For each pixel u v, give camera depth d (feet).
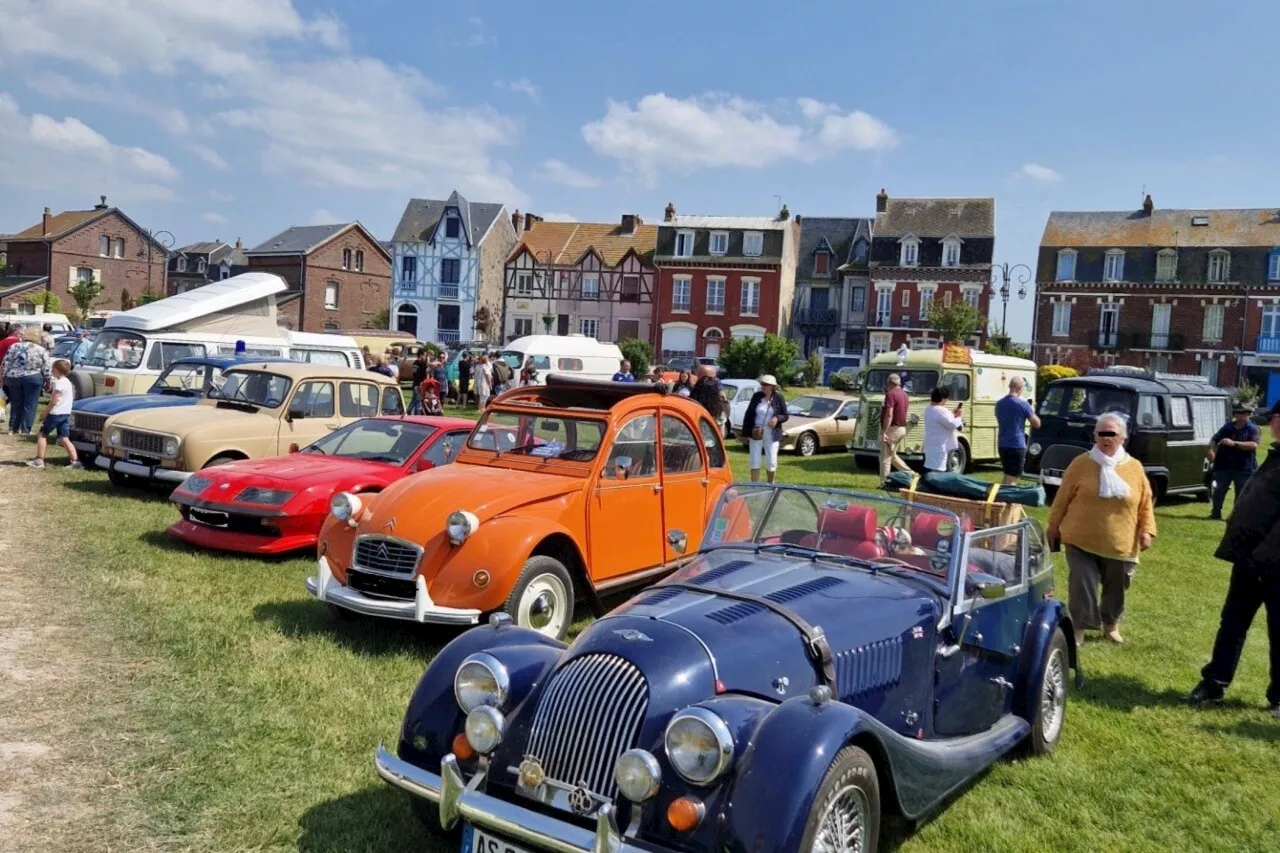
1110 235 173.99
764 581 15.06
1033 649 17.92
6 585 25.27
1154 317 168.76
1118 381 53.88
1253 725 20.71
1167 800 16.74
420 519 22.30
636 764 10.95
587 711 12.07
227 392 39.81
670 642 12.55
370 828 14.07
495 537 22.04
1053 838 15.06
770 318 182.09
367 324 208.95
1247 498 21.85
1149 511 25.68
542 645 13.98
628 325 190.29
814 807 10.67
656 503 26.66
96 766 15.56
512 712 12.82
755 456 47.14
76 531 31.68
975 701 16.42
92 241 202.59
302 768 15.88
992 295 177.17
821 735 11.10
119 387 53.16
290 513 29.19
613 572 25.26
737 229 184.34
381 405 41.65
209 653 21.11
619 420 25.39
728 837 10.70
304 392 38.99
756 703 11.98
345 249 203.10
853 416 73.87
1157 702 21.99
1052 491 51.11
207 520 30.01
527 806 12.11
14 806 14.11
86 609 23.67
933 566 16.06
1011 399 49.21
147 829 13.73
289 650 21.71
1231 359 163.84
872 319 182.91
